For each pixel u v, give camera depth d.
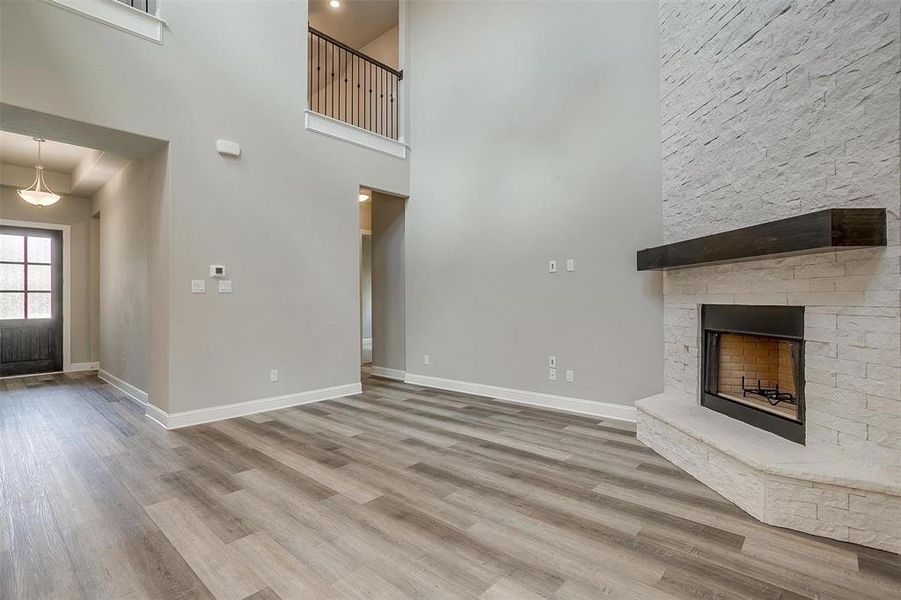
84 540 1.91
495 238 4.68
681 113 3.18
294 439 3.28
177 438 3.29
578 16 4.05
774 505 2.02
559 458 2.88
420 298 5.47
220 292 3.83
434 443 3.19
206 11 3.77
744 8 2.58
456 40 5.11
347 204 4.86
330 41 4.86
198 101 3.70
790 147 2.29
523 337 4.44
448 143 5.17
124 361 4.84
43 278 5.93
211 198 3.78
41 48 2.90
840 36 2.04
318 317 4.57
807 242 1.90
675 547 1.86
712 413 2.87
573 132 4.07
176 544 1.88
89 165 4.82
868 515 1.85
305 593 1.57
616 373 3.80
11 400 4.49
